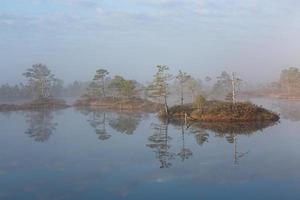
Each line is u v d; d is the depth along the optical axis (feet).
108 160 106.11
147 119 233.76
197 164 98.37
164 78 247.50
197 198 71.05
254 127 175.73
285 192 73.72
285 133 152.97
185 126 187.62
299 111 262.67
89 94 441.27
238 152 113.70
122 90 359.05
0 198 73.41
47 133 170.30
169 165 98.12
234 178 84.02
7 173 92.73
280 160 101.45
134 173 90.63
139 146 129.29
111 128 187.11
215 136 148.46
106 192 75.97
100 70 415.64
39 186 80.89
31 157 112.47
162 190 76.59
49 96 430.20
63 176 89.04
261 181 81.30
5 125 207.10
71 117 256.73
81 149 125.49
